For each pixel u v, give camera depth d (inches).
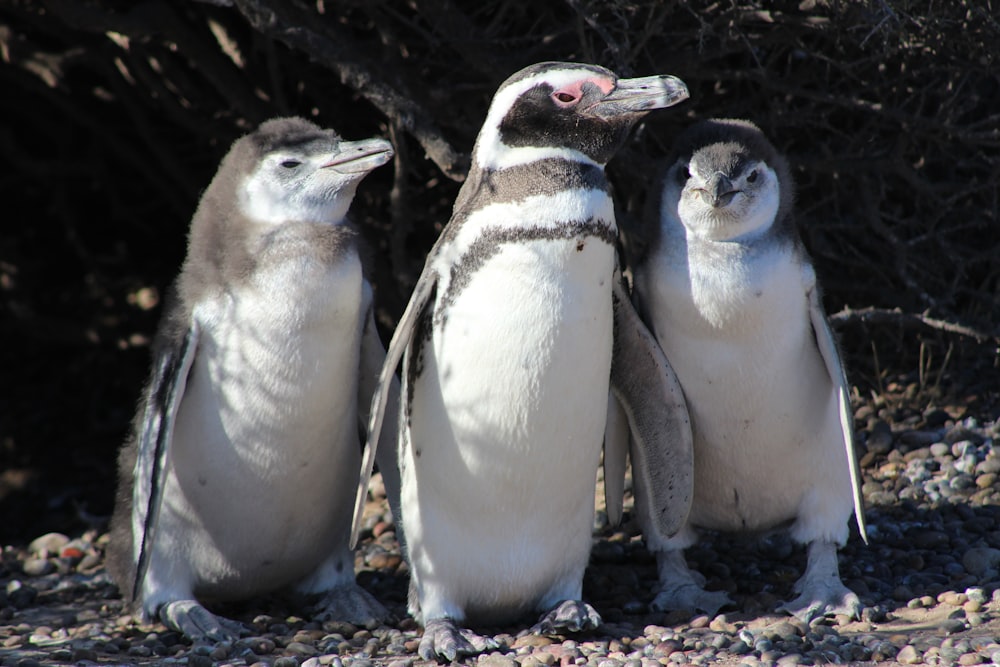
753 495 408.8
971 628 358.3
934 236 580.7
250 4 472.7
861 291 633.6
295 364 369.4
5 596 471.2
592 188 346.9
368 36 621.3
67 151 795.4
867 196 580.7
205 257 386.0
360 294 378.6
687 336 379.6
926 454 527.8
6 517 686.5
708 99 627.5
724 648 351.6
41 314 840.3
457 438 351.6
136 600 412.8
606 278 349.7
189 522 393.4
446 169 493.4
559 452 352.8
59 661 370.3
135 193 841.5
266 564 404.8
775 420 387.5
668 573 410.3
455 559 366.0
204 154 729.6
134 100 684.1
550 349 340.8
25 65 624.4
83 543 549.3
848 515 406.3
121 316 820.6
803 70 565.0
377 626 397.7
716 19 510.3
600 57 549.3
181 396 376.2
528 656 346.0
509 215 343.9
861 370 629.9
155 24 558.6
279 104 601.3
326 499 400.8
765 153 381.1
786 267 372.2
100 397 805.9
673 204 378.6
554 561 372.2
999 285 615.5
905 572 420.8
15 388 826.8
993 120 539.2
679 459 393.4
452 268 351.9
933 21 486.0
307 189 377.1
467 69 569.9
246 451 379.6
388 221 676.7
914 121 537.6
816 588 389.7
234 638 383.9
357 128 658.2
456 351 347.3
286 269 367.6
